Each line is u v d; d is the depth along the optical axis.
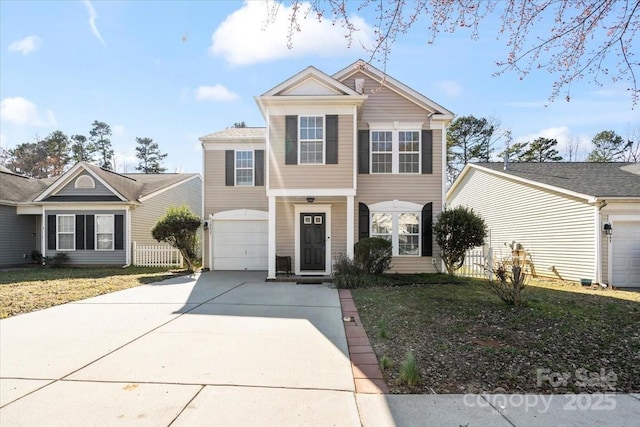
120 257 16.05
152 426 2.74
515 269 7.25
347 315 6.47
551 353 4.41
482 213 18.25
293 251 12.62
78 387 3.43
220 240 14.48
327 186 11.10
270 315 6.48
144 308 7.07
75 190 16.33
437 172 12.68
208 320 6.10
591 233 11.42
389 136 12.73
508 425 2.76
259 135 14.84
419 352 4.45
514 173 15.62
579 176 14.16
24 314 6.55
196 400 3.17
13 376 3.70
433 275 11.78
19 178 20.03
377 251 10.94
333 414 2.93
